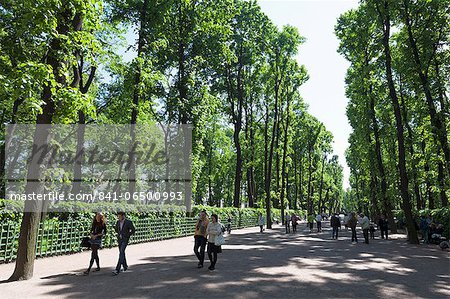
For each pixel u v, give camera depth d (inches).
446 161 863.7
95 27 418.3
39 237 518.0
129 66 869.2
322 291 307.7
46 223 534.0
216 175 2433.6
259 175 2500.0
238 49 1552.7
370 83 1194.0
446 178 959.6
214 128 2113.7
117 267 386.9
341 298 284.5
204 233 436.5
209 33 1192.8
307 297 285.6
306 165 2746.1
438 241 780.6
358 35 1205.7
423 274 405.7
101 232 406.3
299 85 1720.0
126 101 999.0
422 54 926.4
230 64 1491.1
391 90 922.7
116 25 933.2
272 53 1579.7
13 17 389.1
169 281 345.7
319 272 406.3
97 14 410.0
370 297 290.0
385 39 934.4
